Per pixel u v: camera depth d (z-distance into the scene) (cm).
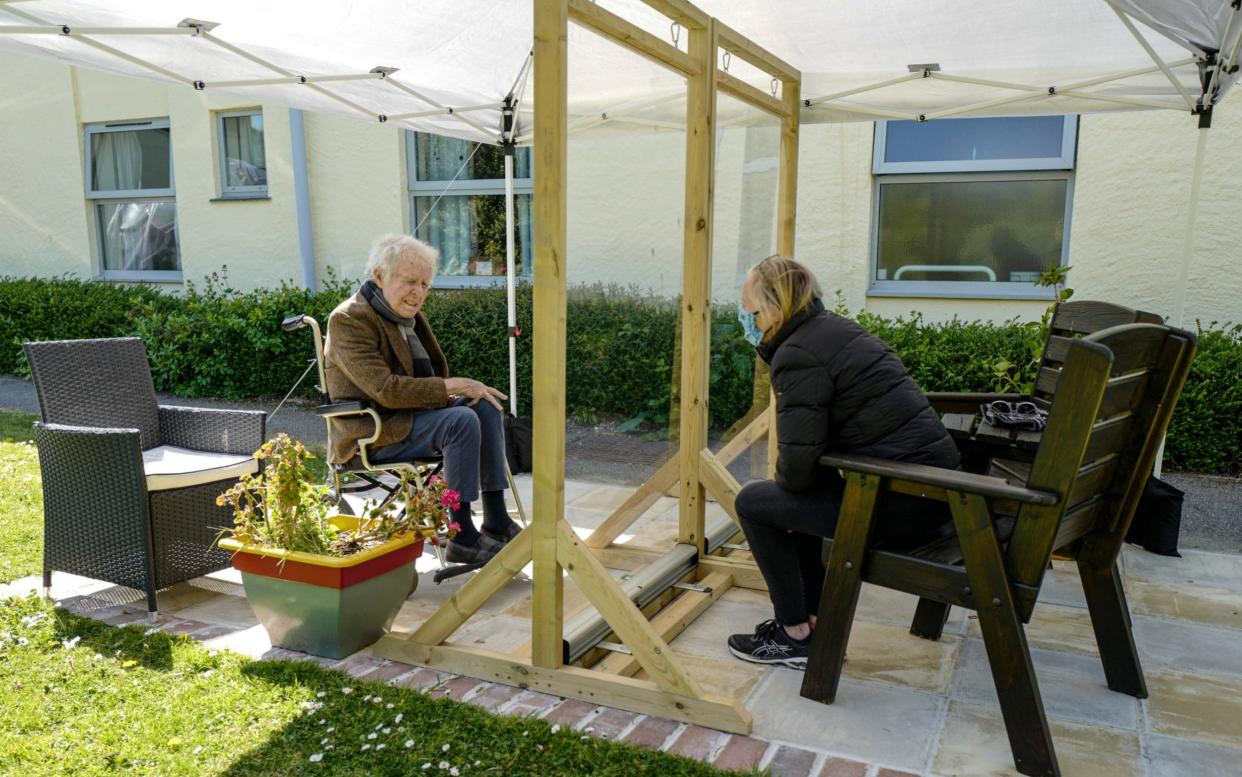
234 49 355
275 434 645
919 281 644
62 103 962
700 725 240
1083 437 204
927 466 235
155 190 938
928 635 300
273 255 866
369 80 425
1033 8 371
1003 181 613
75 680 262
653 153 311
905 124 628
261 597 285
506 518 359
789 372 249
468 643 297
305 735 232
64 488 318
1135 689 258
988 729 239
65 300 862
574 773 215
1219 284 563
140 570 306
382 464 352
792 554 276
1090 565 259
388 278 346
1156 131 563
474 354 668
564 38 235
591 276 283
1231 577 360
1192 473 513
